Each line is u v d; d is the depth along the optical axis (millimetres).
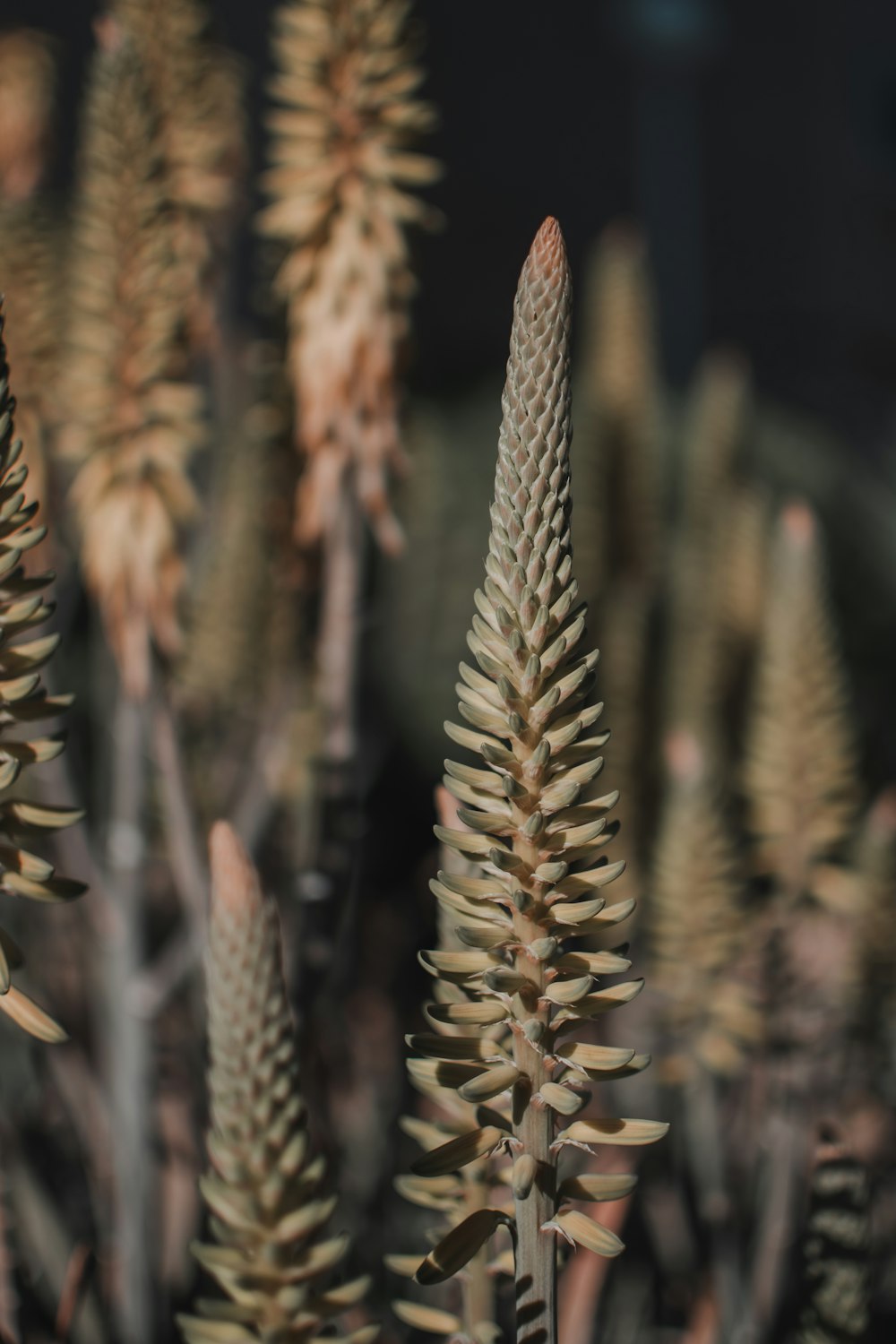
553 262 670
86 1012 1465
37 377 1250
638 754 1607
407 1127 778
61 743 704
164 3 1229
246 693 1572
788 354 7773
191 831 1158
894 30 8477
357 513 1188
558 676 685
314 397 1178
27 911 1537
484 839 692
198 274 1289
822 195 8039
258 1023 699
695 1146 1201
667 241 6684
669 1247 1243
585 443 1918
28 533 695
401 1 1152
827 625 1344
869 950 1339
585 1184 695
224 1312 712
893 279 8203
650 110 6703
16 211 1257
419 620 3051
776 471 3289
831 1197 837
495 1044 700
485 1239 704
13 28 1718
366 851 2857
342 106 1146
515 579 678
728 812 1730
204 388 1569
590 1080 694
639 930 1489
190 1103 1311
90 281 1145
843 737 1342
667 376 6543
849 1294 833
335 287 1164
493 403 3680
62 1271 1009
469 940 684
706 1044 1199
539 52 7297
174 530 1179
